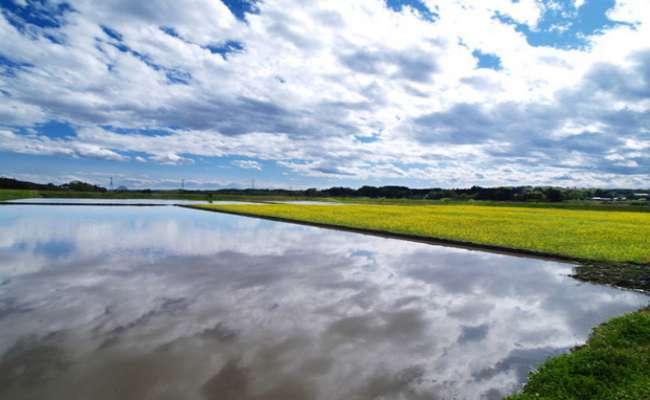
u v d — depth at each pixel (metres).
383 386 4.59
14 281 8.98
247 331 6.12
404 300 7.97
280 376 4.75
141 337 5.81
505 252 14.30
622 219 32.25
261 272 10.22
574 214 40.03
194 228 21.02
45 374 4.69
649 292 8.94
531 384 4.55
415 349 5.62
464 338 6.07
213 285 8.83
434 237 17.23
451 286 9.22
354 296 8.17
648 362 4.93
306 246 14.92
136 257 12.13
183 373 4.77
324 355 5.36
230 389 4.44
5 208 36.12
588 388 4.34
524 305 7.84
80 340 5.67
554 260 12.80
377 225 22.66
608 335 5.96
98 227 20.75
